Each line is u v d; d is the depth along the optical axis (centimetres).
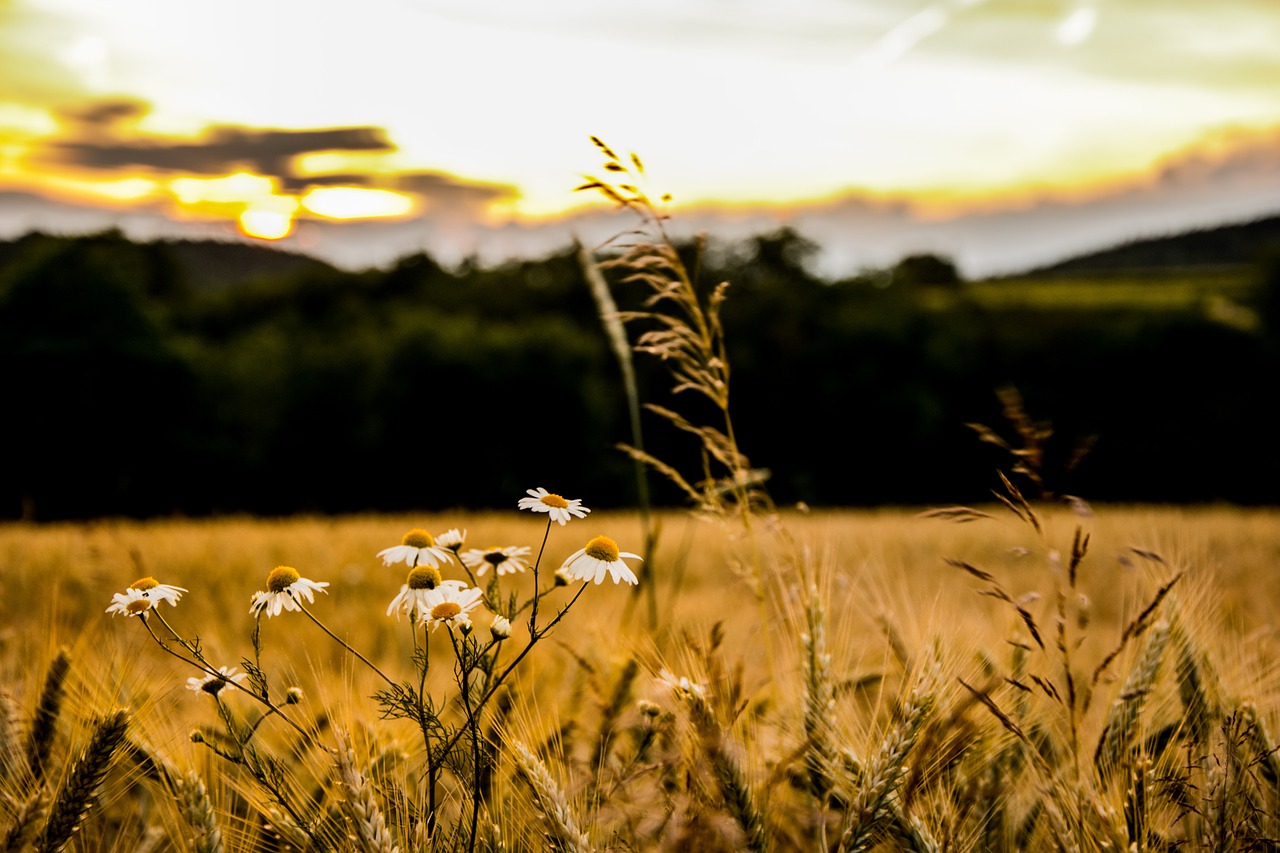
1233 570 573
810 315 4756
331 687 179
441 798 169
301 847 144
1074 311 5162
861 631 270
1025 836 174
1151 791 150
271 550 760
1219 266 9950
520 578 505
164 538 797
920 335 4750
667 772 162
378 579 614
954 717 158
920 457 4550
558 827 137
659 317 208
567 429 4188
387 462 4266
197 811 137
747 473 206
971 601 305
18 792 156
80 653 188
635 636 230
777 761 170
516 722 168
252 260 7400
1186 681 185
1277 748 152
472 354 4181
